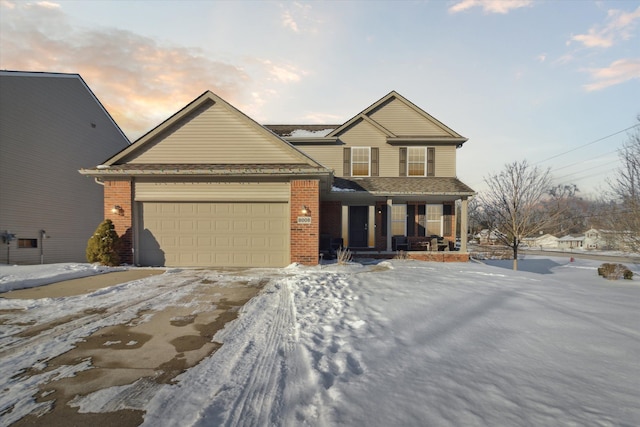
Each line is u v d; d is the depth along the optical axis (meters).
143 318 5.11
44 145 15.12
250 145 11.53
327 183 12.40
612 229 16.66
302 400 2.67
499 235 18.61
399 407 2.48
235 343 4.04
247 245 11.09
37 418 2.49
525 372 3.12
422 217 16.11
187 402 2.71
